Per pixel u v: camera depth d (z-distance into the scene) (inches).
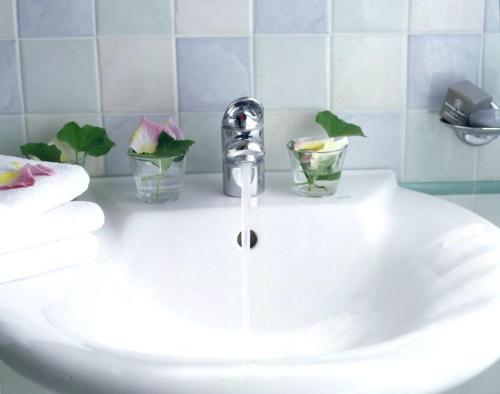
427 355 27.4
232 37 45.1
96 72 45.3
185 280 41.1
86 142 43.9
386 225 41.4
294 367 26.4
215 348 39.8
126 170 46.9
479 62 46.4
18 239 34.9
